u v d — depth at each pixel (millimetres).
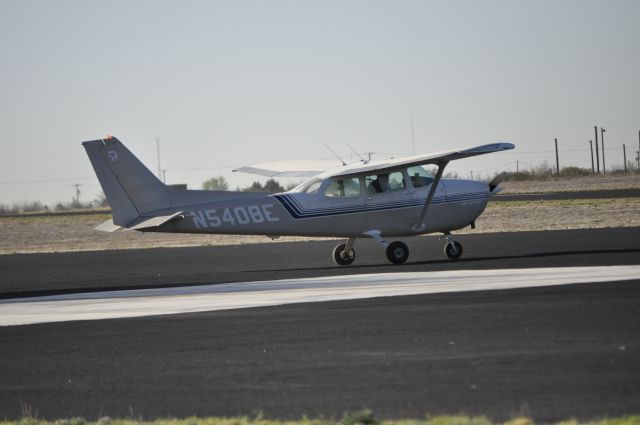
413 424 31266
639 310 52812
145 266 108062
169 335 53406
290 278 83688
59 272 105500
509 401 34438
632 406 32906
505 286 67312
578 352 42094
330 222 93562
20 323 62094
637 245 99250
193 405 36688
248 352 46750
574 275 72312
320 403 35844
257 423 32812
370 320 54562
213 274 92438
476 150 90375
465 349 44188
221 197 92938
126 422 33969
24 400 39031
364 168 94062
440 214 96312
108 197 91688
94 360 47031
